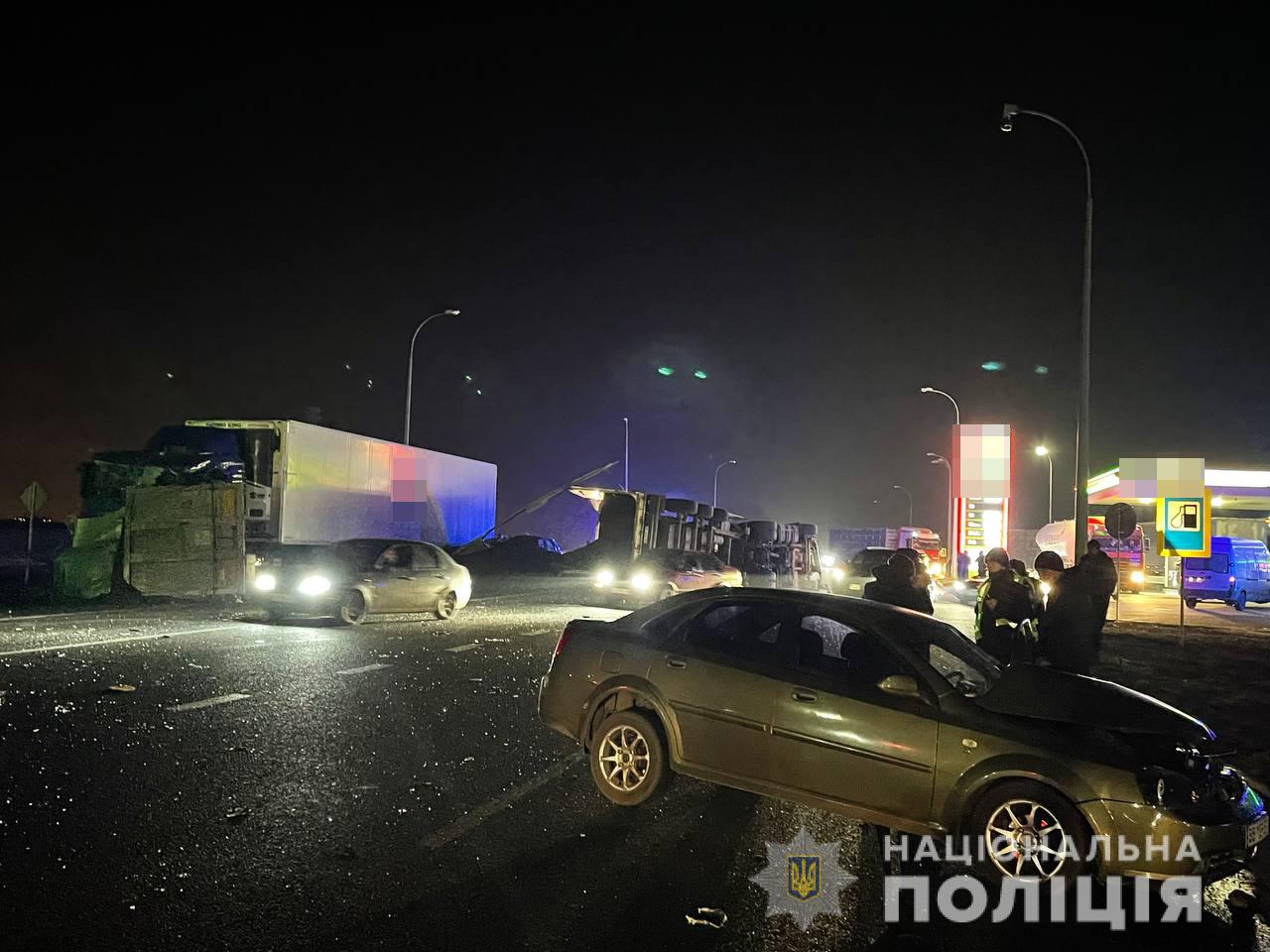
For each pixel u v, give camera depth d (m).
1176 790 5.56
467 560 38.44
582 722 7.24
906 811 6.02
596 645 7.33
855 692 6.30
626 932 4.90
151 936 4.59
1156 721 6.04
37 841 5.74
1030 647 10.40
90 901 4.95
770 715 6.47
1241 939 5.27
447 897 5.23
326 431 24.83
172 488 21.02
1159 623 25.89
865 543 63.88
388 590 18.45
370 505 27.39
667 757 6.90
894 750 6.06
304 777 7.32
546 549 41.09
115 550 20.86
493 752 8.51
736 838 6.49
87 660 12.24
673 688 6.86
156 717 9.05
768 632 6.86
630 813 6.91
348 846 5.93
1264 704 12.73
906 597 10.05
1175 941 5.21
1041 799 5.71
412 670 12.73
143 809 6.40
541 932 4.84
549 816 6.74
